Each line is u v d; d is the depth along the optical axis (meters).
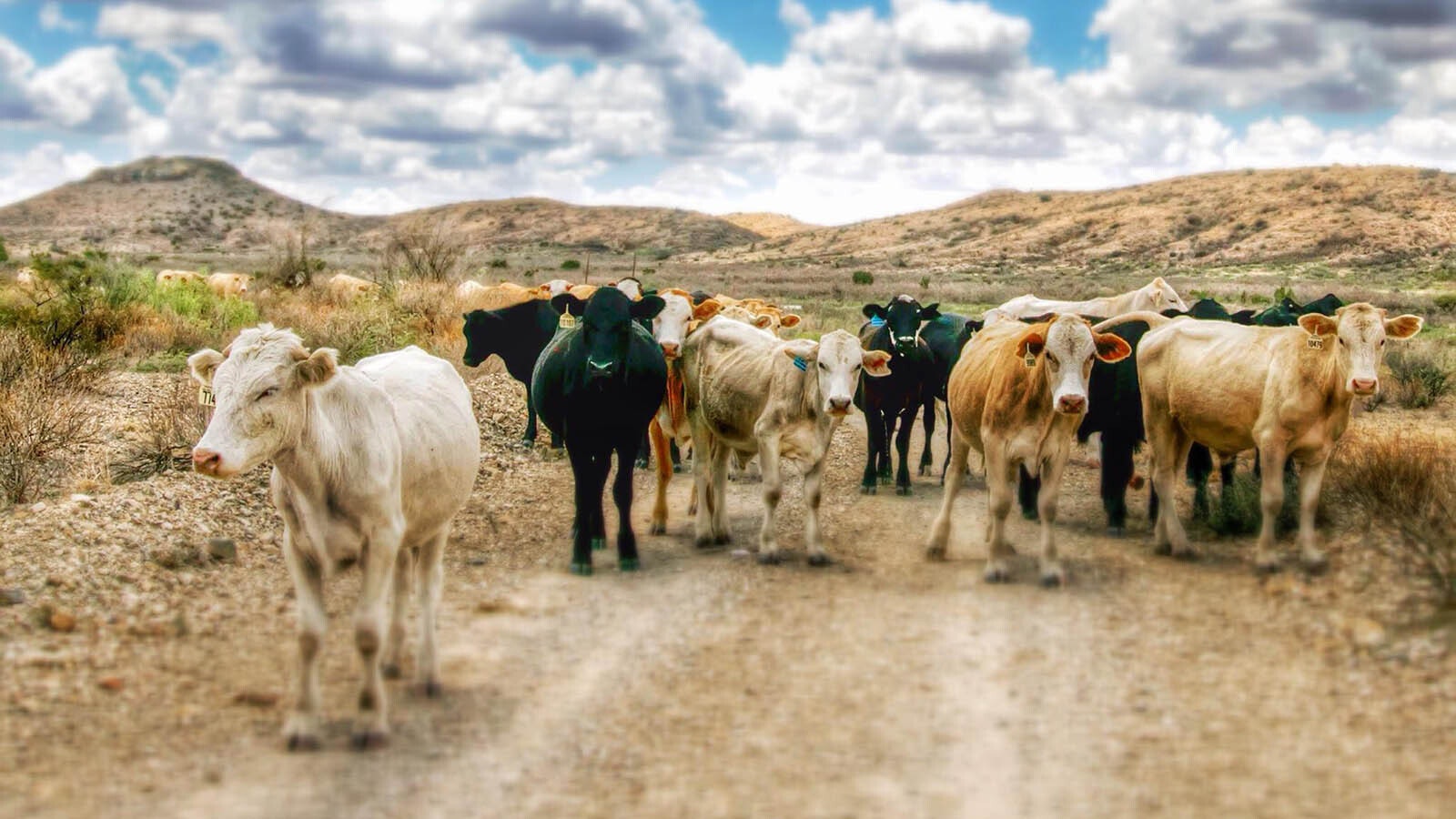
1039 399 8.46
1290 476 10.49
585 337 9.19
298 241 34.78
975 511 11.62
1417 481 9.31
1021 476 11.09
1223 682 6.19
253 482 10.72
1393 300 50.34
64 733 5.51
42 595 7.50
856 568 9.16
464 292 26.52
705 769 5.22
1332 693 5.97
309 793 4.96
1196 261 116.69
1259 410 8.82
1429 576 7.39
